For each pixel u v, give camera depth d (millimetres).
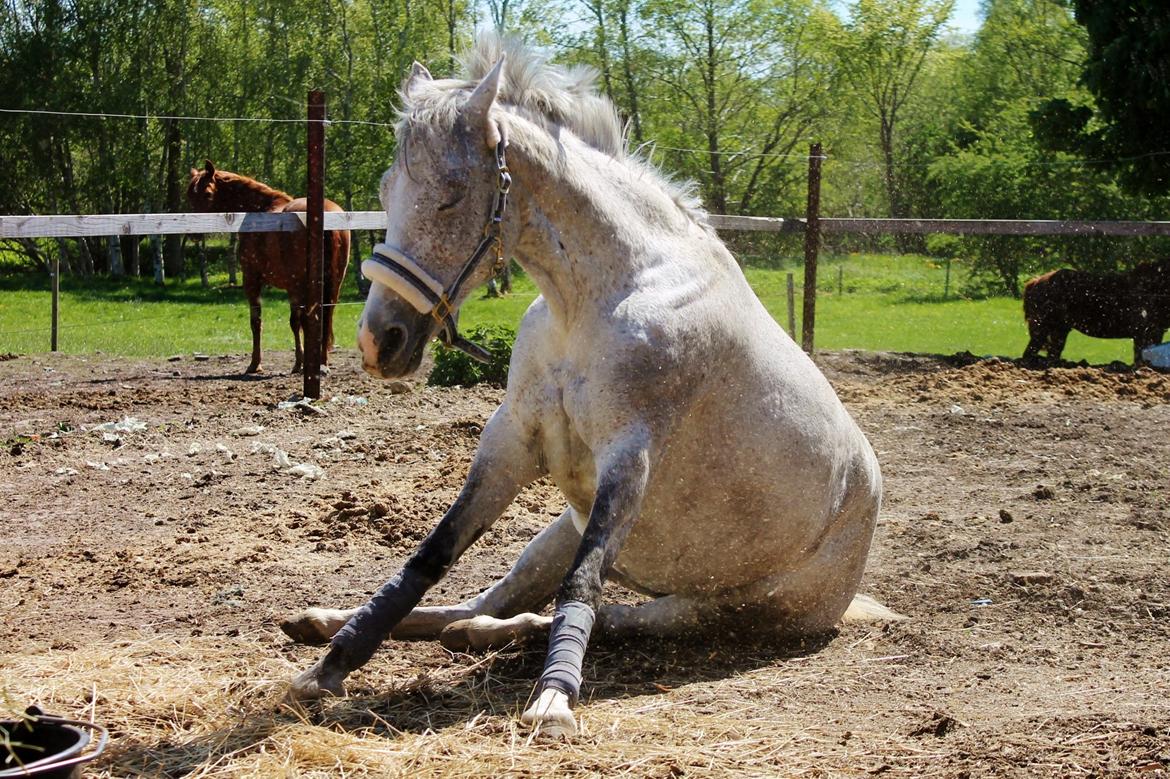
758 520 4141
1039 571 5641
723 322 3902
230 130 38688
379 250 3471
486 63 3760
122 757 3174
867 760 3238
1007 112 34719
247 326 21156
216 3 39344
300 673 3793
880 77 37156
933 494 7535
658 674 4109
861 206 38500
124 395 11094
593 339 3682
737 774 3117
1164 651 4500
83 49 36688
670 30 34000
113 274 38125
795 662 4328
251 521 6395
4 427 9359
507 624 4105
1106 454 8750
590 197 3707
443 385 11789
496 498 3893
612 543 3555
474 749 3193
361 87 37844
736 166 34938
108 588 5168
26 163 36781
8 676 3861
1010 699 3850
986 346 18609
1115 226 14133
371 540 6035
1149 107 17875
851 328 21031
